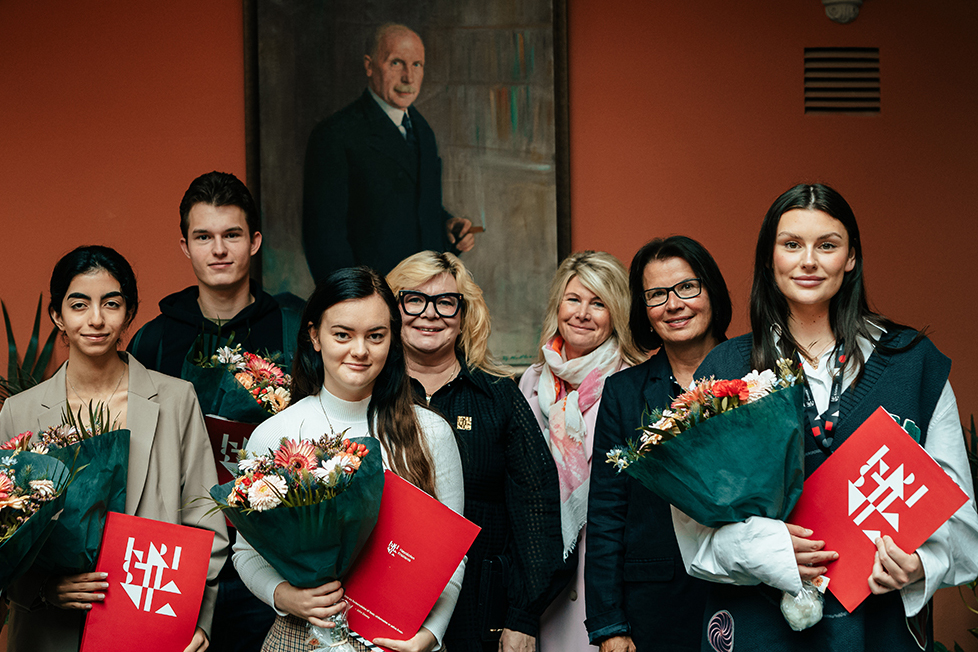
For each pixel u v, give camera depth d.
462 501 2.03
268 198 4.11
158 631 1.93
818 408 1.84
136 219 4.14
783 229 1.85
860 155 4.36
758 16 4.36
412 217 4.15
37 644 2.04
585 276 2.74
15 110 4.13
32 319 4.08
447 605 1.91
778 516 1.75
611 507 2.38
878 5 4.38
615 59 4.31
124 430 2.02
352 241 4.13
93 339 2.10
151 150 4.16
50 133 4.14
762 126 4.34
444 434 2.03
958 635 4.09
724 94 4.34
